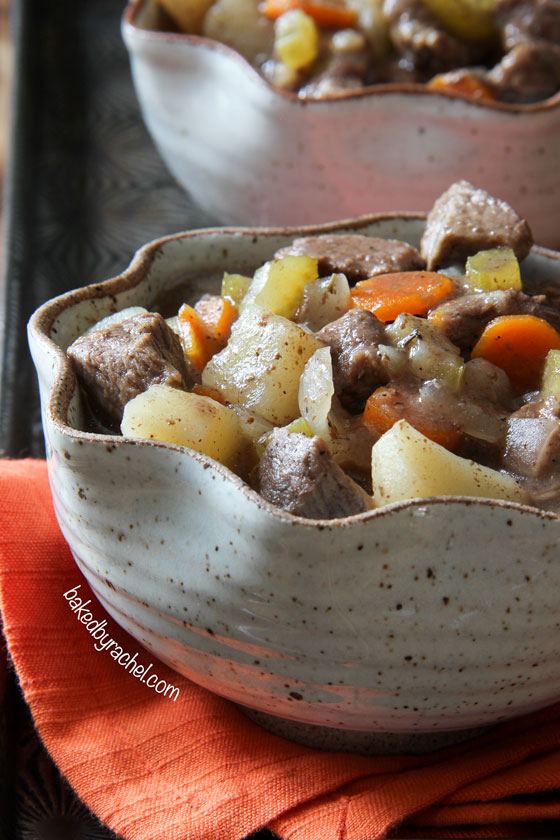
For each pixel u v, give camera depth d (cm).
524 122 59
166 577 40
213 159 63
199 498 39
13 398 56
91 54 86
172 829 40
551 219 63
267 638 39
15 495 48
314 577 38
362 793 42
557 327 45
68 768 42
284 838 41
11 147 73
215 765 42
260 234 50
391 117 59
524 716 44
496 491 41
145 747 43
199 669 42
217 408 42
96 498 40
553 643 40
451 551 38
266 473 40
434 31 65
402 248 48
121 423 42
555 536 38
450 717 41
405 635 39
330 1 67
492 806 41
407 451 40
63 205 70
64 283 65
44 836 43
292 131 60
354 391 43
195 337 46
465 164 60
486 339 44
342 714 41
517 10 66
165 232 69
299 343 43
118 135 77
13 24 86
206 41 61
